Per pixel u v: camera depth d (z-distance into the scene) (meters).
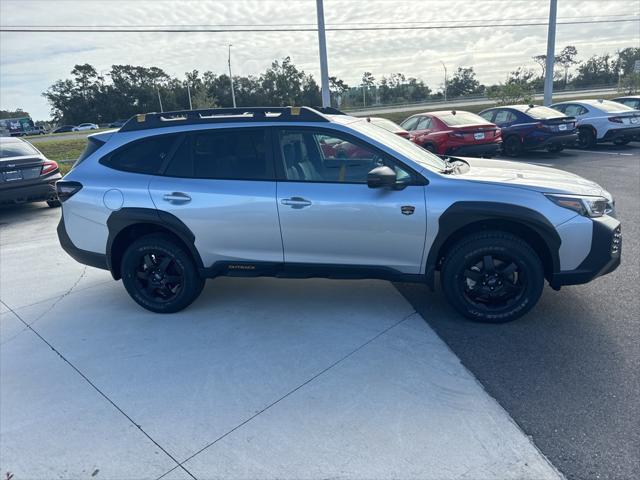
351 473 2.42
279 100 81.75
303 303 4.46
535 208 3.56
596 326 3.75
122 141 4.31
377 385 3.14
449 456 2.50
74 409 3.09
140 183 4.16
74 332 4.17
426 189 3.71
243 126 4.04
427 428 2.72
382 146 3.82
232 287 4.93
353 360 3.46
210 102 59.06
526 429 2.67
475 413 2.82
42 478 2.55
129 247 4.31
